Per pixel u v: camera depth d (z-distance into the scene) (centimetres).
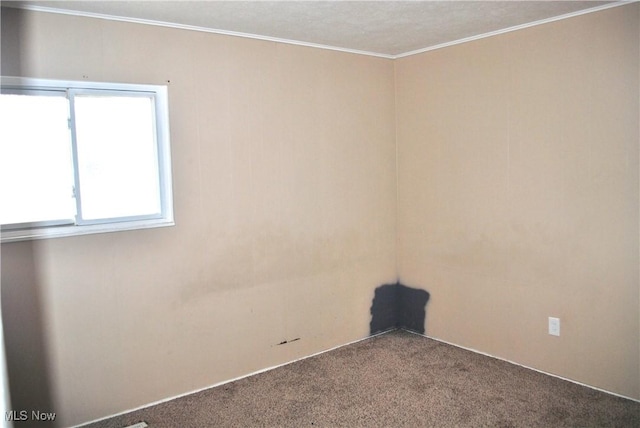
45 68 247
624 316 277
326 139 355
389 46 356
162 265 287
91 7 247
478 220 344
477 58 334
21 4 238
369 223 385
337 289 368
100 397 271
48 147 254
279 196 332
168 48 282
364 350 363
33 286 248
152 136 285
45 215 256
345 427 258
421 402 281
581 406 271
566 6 271
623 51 267
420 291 389
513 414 265
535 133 308
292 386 306
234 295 316
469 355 348
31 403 251
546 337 312
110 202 275
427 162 374
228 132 307
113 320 272
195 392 301
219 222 306
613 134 274
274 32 308
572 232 295
